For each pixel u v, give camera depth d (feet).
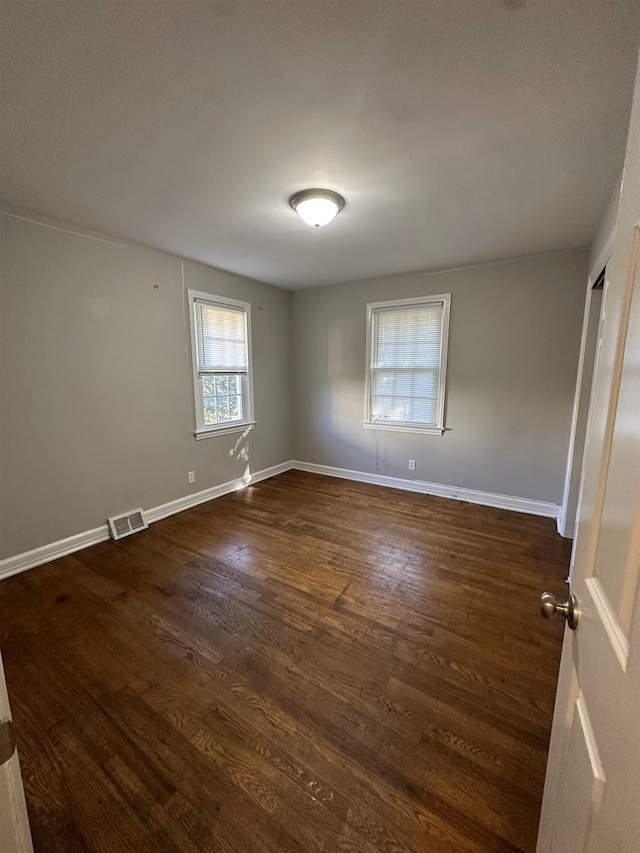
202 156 5.83
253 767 4.25
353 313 14.28
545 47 3.79
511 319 11.36
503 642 6.17
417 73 4.17
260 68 4.11
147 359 10.55
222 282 12.59
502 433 11.95
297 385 16.22
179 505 11.86
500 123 5.02
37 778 4.14
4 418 7.92
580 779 2.07
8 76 4.15
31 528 8.48
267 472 15.52
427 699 5.11
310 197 6.97
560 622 6.66
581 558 2.65
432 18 3.51
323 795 3.96
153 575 8.17
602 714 1.86
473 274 11.75
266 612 6.92
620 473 1.94
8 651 5.99
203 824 3.72
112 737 4.59
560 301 10.64
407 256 10.95
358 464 15.10
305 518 11.30
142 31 3.64
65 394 8.85
